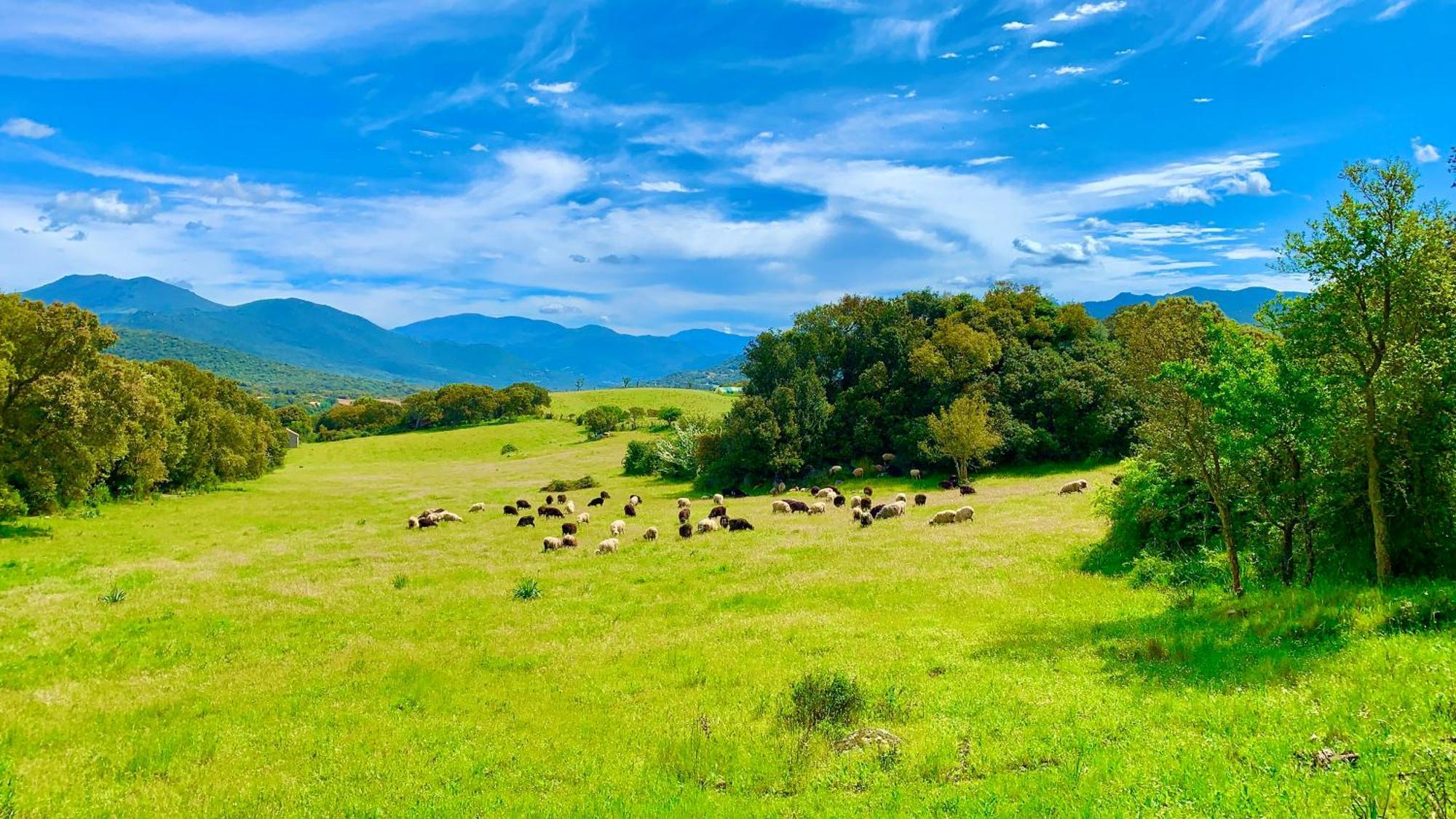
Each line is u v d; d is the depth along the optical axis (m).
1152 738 10.38
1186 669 13.77
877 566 29.03
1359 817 6.86
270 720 16.11
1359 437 16.67
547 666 19.39
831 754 12.06
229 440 82.19
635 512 55.69
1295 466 18.61
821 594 25.36
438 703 16.88
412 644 22.09
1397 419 16.31
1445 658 11.10
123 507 63.09
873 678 15.79
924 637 19.12
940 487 60.78
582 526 48.88
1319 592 16.31
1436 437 16.19
